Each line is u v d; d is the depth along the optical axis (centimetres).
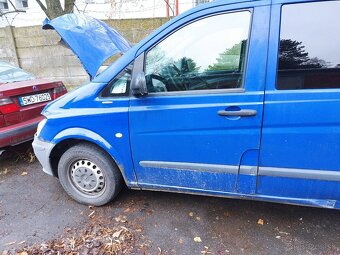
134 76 241
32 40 713
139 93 232
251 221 262
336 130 200
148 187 269
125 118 247
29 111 381
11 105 360
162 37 236
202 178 244
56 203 300
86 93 260
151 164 254
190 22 228
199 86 230
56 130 275
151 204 292
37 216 279
